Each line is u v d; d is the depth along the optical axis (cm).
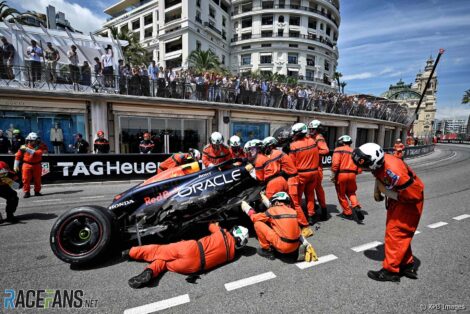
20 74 947
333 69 4850
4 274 264
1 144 813
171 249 264
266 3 4278
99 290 237
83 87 1028
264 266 281
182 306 214
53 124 1033
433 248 329
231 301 220
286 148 487
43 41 1057
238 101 1334
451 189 719
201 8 3538
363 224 421
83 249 276
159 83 1140
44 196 618
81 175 767
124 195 315
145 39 4169
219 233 284
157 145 1205
